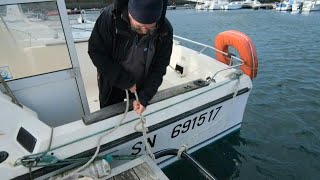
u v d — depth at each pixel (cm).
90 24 531
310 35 1433
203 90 282
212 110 300
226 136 359
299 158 371
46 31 223
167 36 201
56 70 243
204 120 302
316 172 344
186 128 287
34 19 214
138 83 227
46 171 202
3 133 203
